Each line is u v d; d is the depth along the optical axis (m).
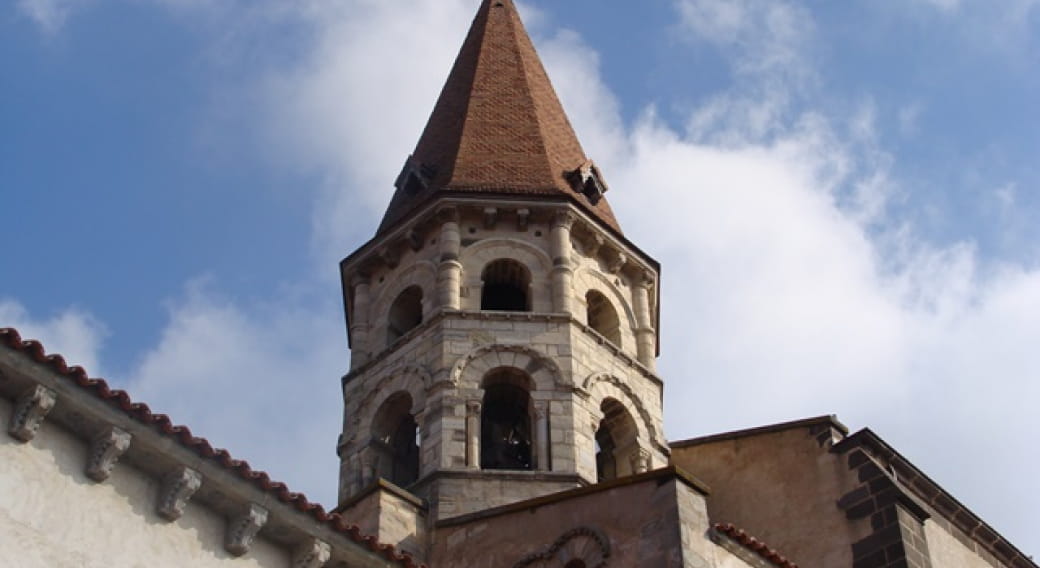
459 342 30.92
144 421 17.92
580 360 31.20
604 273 34.38
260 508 18.91
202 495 18.62
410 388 30.83
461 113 38.41
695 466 31.39
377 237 34.38
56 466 17.23
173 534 18.19
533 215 33.84
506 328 31.34
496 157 36.09
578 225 34.09
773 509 29.23
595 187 36.03
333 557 19.83
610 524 23.77
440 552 26.72
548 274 32.84
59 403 17.22
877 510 27.50
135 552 17.61
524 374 30.67
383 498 27.05
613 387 31.66
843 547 27.59
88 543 17.14
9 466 16.70
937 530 28.86
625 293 34.50
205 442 18.42
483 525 26.27
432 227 33.88
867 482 28.00
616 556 23.23
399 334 33.22
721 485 30.58
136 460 18.09
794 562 28.08
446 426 29.34
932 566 27.23
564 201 33.97
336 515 19.81
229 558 18.72
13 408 17.00
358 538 20.05
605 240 34.41
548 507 25.22
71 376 17.28
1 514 16.36
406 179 36.31
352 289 34.81
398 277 33.84
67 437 17.55
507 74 40.12
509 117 38.09
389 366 31.78
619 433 31.67
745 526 29.44
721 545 23.47
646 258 35.22
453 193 33.75
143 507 18.00
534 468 29.11
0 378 16.89
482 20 43.25
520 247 33.38
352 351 33.16
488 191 33.91
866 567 26.98
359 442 31.02
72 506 17.19
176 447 18.17
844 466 28.64
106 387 17.58
